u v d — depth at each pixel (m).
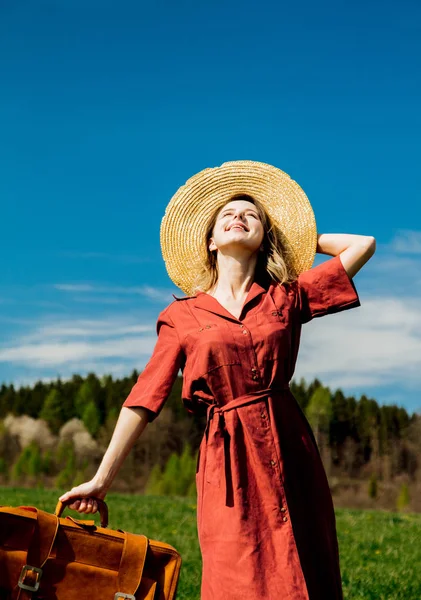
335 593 3.34
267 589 3.21
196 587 5.95
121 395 97.38
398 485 77.19
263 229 3.98
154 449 74.94
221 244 3.87
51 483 78.19
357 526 11.37
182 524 10.38
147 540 3.22
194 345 3.63
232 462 3.39
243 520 3.31
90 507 3.44
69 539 3.12
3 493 14.80
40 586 3.04
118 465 3.54
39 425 90.88
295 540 3.29
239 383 3.50
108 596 3.12
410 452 83.12
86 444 85.69
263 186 4.25
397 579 6.81
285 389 3.58
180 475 64.31
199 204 4.27
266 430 3.44
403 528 11.29
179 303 3.83
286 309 3.73
